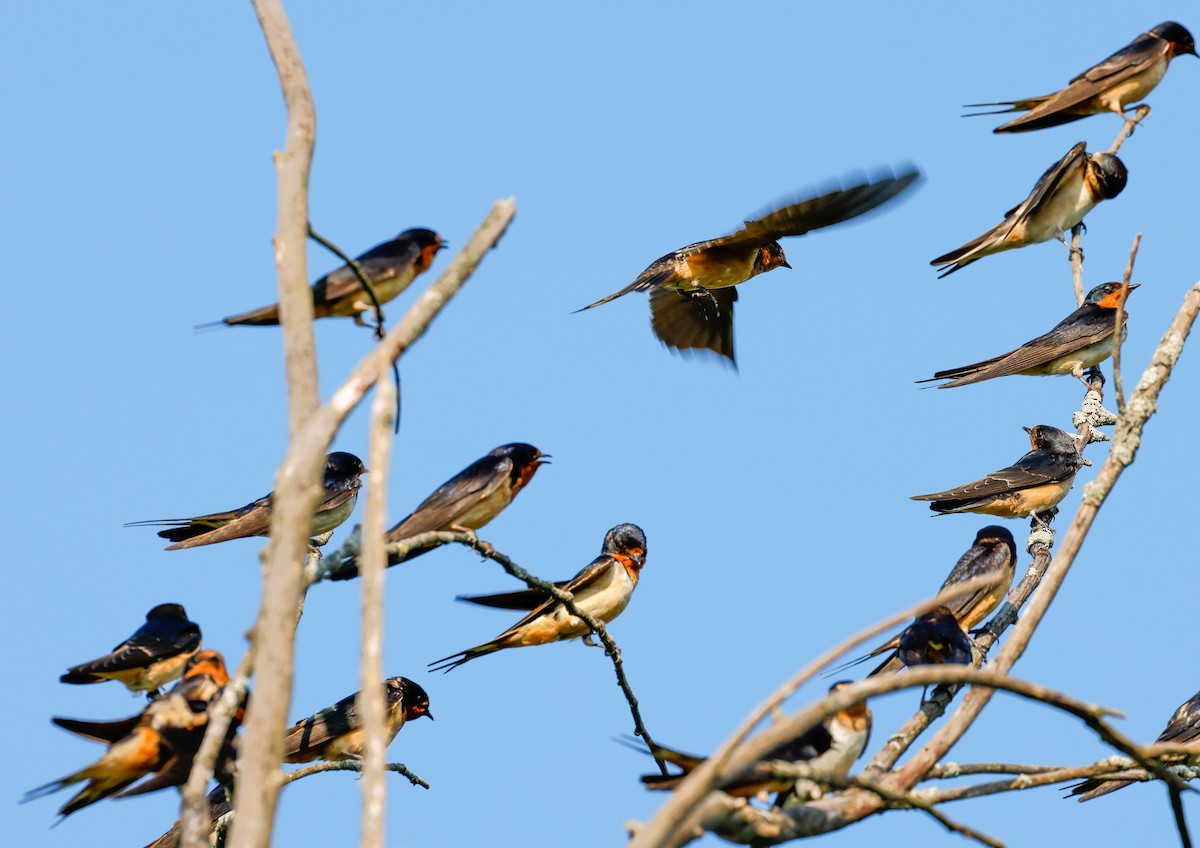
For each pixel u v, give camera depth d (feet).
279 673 26.84
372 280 47.16
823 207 44.73
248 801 25.77
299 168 33.24
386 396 28.27
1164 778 32.17
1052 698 29.07
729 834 29.32
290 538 27.91
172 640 56.54
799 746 36.14
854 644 25.98
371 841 24.23
